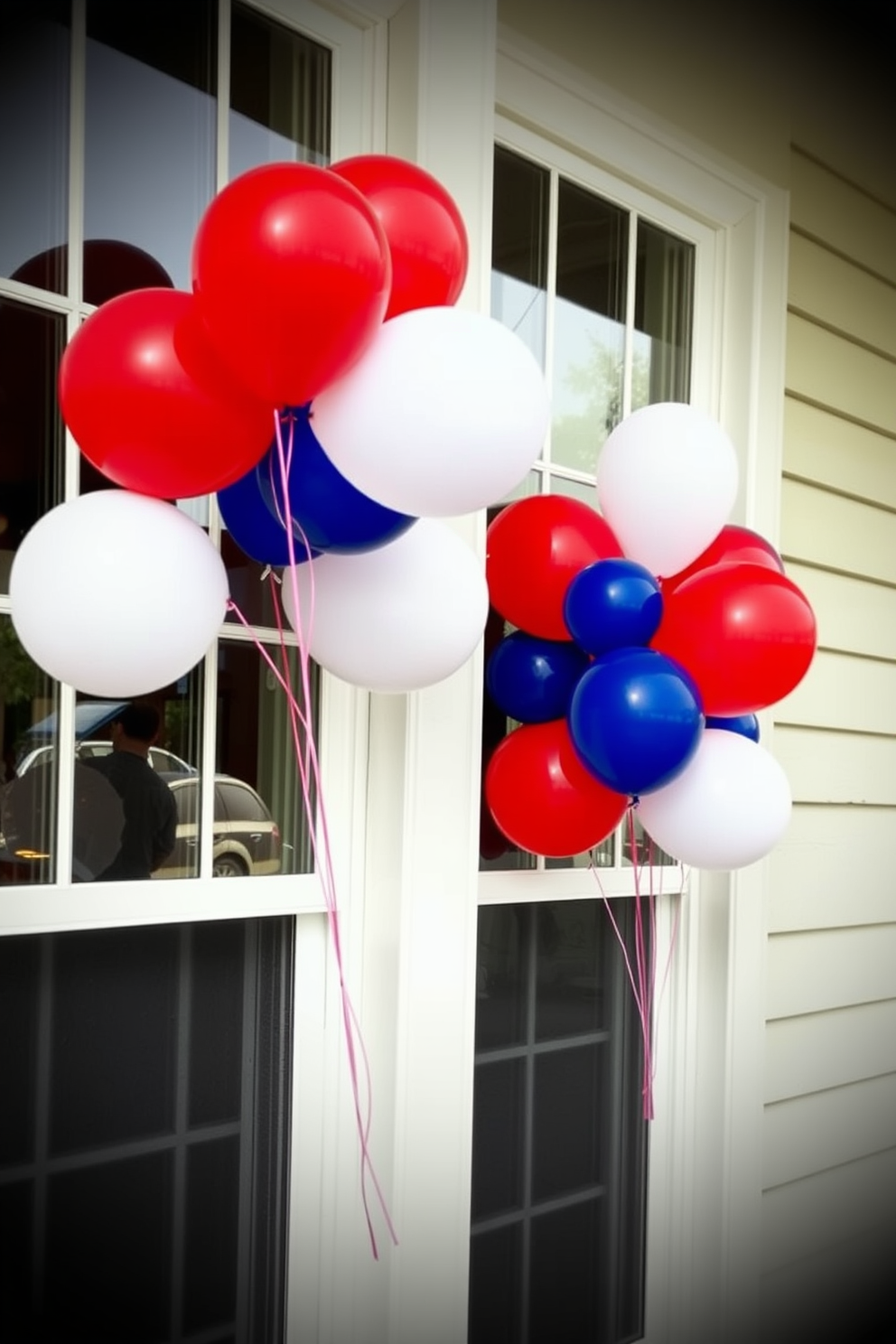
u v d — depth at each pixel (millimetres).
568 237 2059
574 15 1987
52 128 1411
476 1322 1931
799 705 2508
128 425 1032
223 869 1558
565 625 1523
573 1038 2080
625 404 2162
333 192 989
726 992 2275
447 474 1039
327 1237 1667
